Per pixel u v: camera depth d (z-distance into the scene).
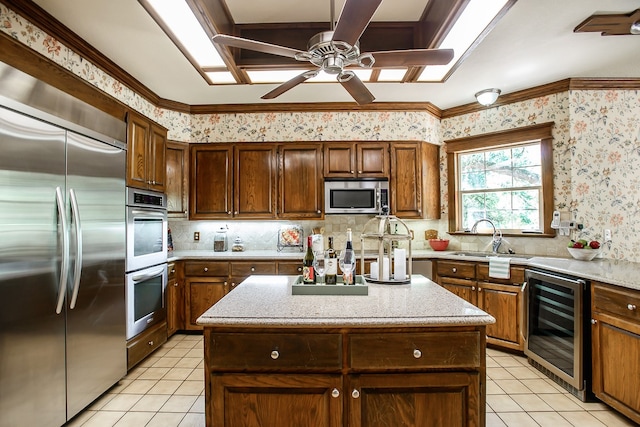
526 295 2.93
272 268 3.65
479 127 3.93
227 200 3.98
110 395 2.41
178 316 3.64
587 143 3.27
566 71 3.12
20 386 1.69
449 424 1.38
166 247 3.34
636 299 1.97
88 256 2.18
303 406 1.38
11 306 1.64
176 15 1.96
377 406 1.38
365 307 1.53
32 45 2.16
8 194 1.63
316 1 2.22
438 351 1.38
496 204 3.92
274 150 3.99
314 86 3.46
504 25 2.38
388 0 2.20
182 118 3.99
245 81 2.88
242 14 2.36
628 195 3.21
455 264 3.51
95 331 2.25
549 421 2.11
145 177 2.99
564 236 3.35
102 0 2.08
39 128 1.81
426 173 4.05
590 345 2.31
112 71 2.94
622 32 2.44
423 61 1.86
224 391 1.39
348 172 3.97
